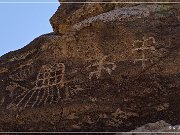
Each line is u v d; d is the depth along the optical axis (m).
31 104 7.13
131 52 7.32
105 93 7.04
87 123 6.87
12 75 7.59
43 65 7.57
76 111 6.96
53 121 6.96
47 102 7.09
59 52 7.60
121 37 7.45
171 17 7.58
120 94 7.00
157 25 7.52
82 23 7.80
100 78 7.21
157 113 6.79
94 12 8.24
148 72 7.12
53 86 7.29
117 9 8.01
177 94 6.89
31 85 7.38
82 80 7.25
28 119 7.03
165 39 7.34
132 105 6.89
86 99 7.02
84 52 7.50
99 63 7.35
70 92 7.15
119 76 7.17
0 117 7.11
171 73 7.06
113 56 7.36
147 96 6.93
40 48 7.73
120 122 6.80
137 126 6.74
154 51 7.26
